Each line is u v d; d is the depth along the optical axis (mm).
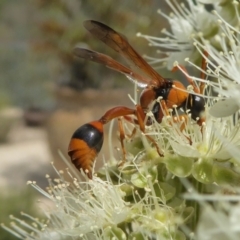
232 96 153
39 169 617
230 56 173
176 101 172
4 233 386
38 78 852
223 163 162
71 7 456
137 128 174
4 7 891
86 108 428
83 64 447
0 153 699
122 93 426
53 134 437
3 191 460
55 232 175
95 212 167
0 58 912
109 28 174
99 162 223
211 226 134
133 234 162
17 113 863
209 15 191
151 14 420
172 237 160
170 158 164
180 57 196
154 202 163
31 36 632
